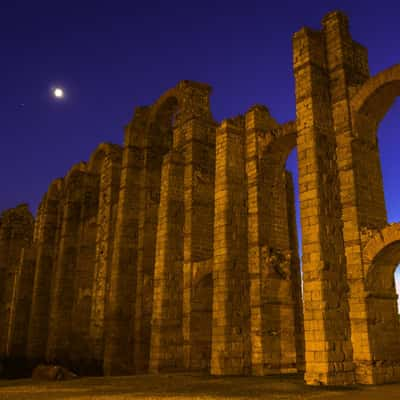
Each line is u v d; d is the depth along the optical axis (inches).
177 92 1473.9
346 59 963.3
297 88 955.3
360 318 805.9
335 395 640.4
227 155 1131.9
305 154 899.4
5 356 1979.6
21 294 2123.5
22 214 2598.4
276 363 993.5
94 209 1903.3
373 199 895.1
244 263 1073.5
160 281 1221.7
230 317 1016.2
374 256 808.3
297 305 1155.9
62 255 1887.3
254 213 1090.1
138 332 1364.4
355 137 901.8
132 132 1606.8
